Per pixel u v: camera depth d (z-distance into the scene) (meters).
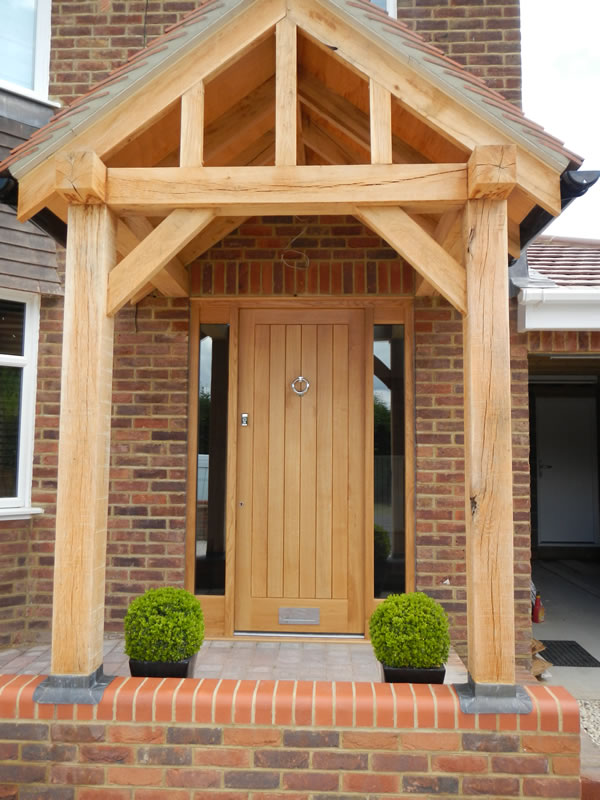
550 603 7.25
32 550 4.71
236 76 3.46
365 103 3.60
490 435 3.03
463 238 3.20
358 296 4.79
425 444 4.68
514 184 2.95
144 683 3.07
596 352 4.75
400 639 3.16
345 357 4.91
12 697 2.96
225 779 2.89
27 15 5.09
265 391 4.93
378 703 2.90
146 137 3.43
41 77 5.02
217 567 4.84
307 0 3.15
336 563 4.80
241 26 3.15
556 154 2.99
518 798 2.83
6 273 4.60
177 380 4.80
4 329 4.76
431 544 4.61
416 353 4.73
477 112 3.05
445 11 4.91
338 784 2.87
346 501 4.84
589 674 4.99
